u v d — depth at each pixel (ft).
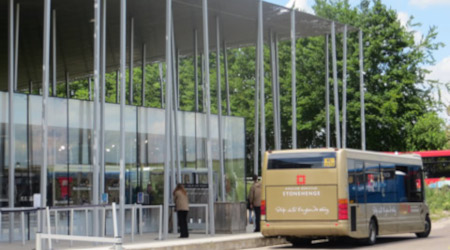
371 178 73.10
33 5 90.94
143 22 103.14
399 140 196.03
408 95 198.39
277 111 112.06
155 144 94.94
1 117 77.05
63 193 81.71
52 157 81.10
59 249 59.21
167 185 75.56
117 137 89.25
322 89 197.98
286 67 205.36
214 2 94.02
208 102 82.48
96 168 70.59
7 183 76.79
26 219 76.38
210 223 79.25
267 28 110.42
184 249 63.77
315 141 207.41
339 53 199.21
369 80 195.31
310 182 68.18
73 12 95.25
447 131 201.87
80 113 84.74
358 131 196.03
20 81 144.97
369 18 198.29
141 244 65.21
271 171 69.67
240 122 110.22
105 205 63.57
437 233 93.86
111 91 204.85
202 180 102.22
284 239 78.54
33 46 114.42
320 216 67.56
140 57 129.18
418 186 84.43
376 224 73.51
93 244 68.23
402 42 198.39
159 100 206.08
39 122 80.53
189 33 112.06
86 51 120.06
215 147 104.94
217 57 102.06
